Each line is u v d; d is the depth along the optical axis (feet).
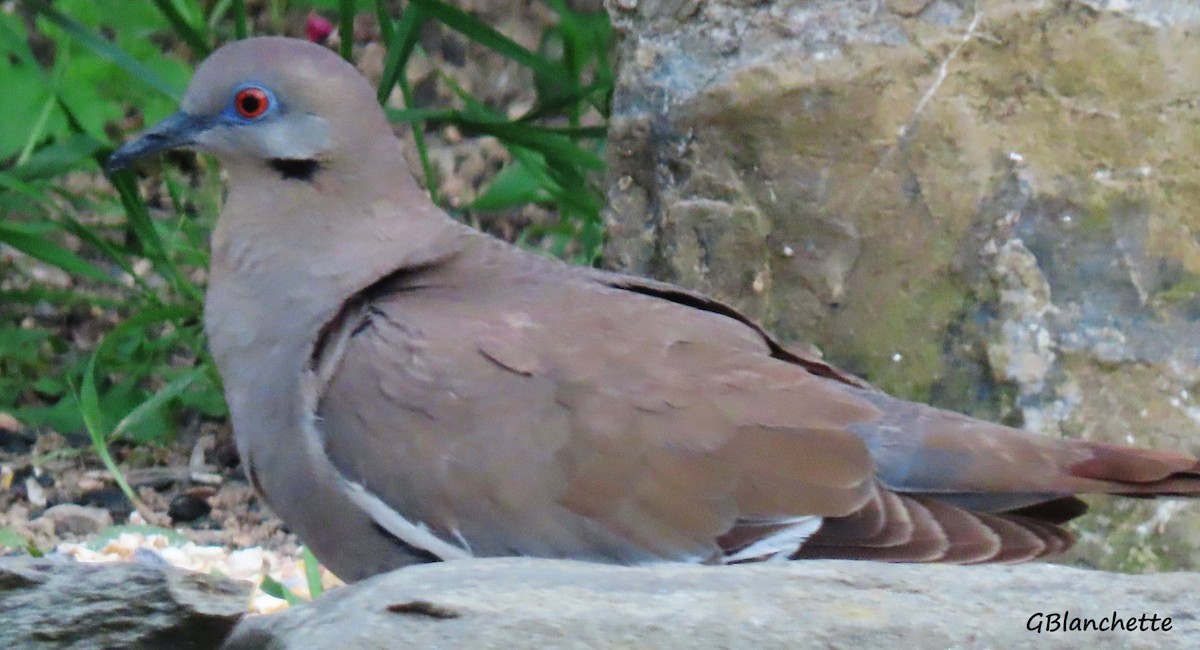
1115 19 33.76
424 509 27.35
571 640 22.50
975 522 26.76
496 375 27.32
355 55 56.54
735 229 35.04
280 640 22.95
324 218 29.55
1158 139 33.68
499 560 24.31
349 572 29.37
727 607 23.22
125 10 49.29
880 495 26.86
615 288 29.37
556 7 46.70
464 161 53.72
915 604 23.68
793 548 26.58
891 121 34.22
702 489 26.76
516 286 28.91
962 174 33.99
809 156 34.53
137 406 41.81
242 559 35.32
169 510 38.47
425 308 28.32
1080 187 33.76
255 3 56.75
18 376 43.45
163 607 24.14
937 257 34.14
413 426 27.35
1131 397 33.47
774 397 27.30
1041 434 30.73
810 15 34.65
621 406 26.99
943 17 34.19
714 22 35.22
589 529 26.89
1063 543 26.86
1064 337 33.58
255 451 29.22
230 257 29.94
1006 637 23.15
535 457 26.99
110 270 48.88
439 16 41.86
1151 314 33.60
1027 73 33.96
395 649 22.27
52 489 38.99
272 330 29.14
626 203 36.29
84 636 24.12
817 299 34.71
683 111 35.19
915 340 34.24
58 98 43.24
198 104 30.45
